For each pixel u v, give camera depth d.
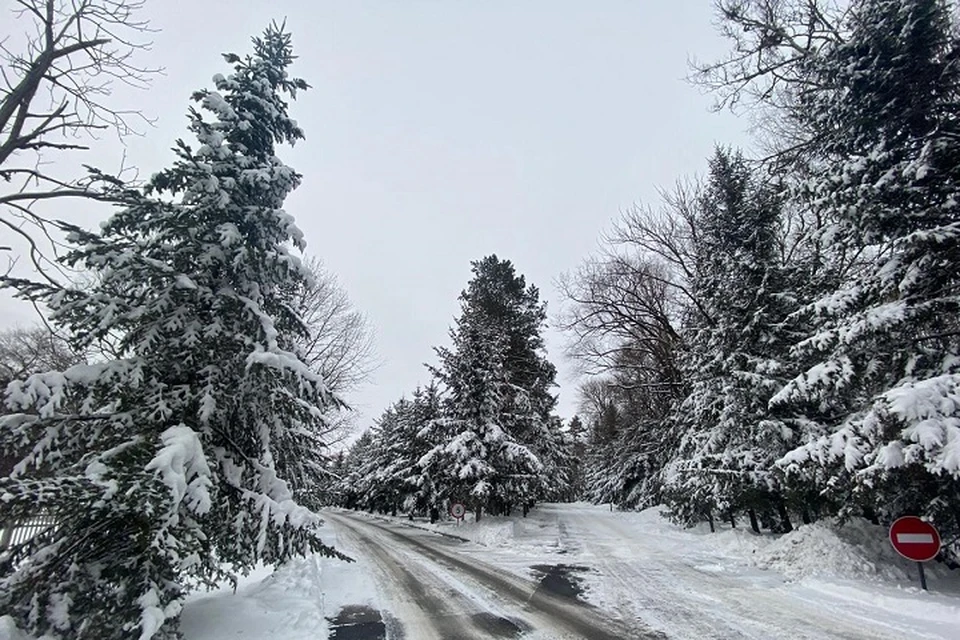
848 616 7.02
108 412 6.12
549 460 29.66
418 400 31.09
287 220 7.14
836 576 9.06
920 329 8.77
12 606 4.65
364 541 17.47
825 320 10.55
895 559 9.30
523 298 31.50
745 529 16.16
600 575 10.51
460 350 22.59
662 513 21.77
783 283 14.87
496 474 20.42
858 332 8.53
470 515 24.19
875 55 8.51
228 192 6.99
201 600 7.11
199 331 6.48
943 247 8.21
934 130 8.19
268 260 7.04
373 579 10.19
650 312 26.73
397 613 7.61
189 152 6.48
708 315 19.11
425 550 14.84
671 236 26.20
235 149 7.56
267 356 6.20
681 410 21.17
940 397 7.03
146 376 6.18
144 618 4.42
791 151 11.44
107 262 6.00
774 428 13.41
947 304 8.29
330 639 6.35
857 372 9.19
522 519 25.00
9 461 7.25
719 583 9.44
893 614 7.05
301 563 10.74
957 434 6.56
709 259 18.48
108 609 4.67
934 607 6.95
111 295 6.08
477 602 8.26
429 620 7.23
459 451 20.22
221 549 6.21
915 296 8.50
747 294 15.21
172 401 6.14
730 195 17.28
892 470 7.50
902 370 9.01
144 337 6.16
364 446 53.72
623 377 34.00
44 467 5.79
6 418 5.19
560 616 7.38
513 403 25.11
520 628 6.81
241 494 6.23
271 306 7.48
